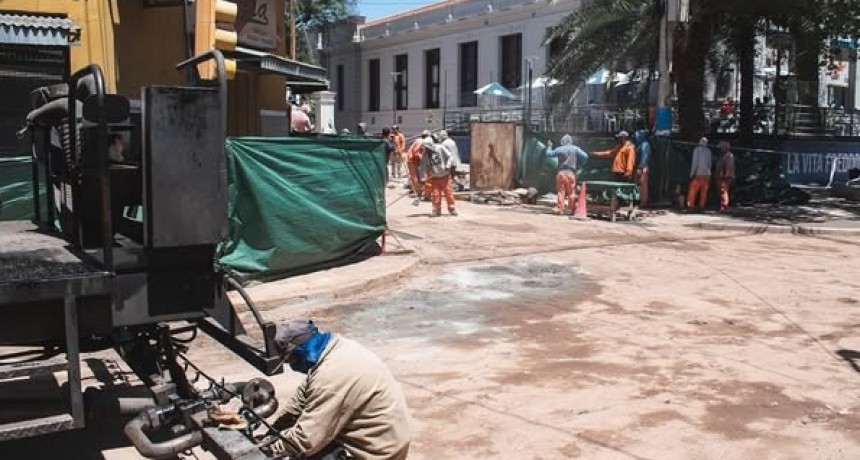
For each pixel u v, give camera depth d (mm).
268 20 13555
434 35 43688
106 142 4270
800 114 28578
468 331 8273
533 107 35812
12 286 3992
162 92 4312
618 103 29531
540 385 6539
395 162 30594
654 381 6656
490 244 14000
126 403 4457
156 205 4328
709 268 12203
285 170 9859
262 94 13984
